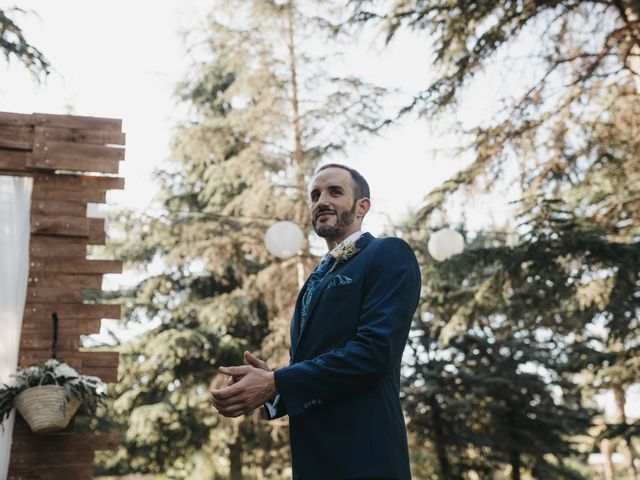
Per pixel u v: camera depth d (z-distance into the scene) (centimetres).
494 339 1459
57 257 478
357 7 788
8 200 481
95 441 448
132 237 1585
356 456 157
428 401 1449
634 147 807
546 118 797
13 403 418
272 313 1453
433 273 878
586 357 1077
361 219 203
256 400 156
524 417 1448
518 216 792
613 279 844
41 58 714
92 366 465
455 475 1455
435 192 823
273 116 1158
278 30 1164
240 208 1284
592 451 1431
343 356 158
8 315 461
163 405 1473
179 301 1611
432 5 752
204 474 1647
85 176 493
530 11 739
